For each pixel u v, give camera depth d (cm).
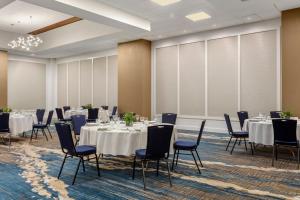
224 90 886
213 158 536
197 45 951
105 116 521
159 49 1061
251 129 554
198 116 951
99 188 362
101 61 1276
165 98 1042
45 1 546
